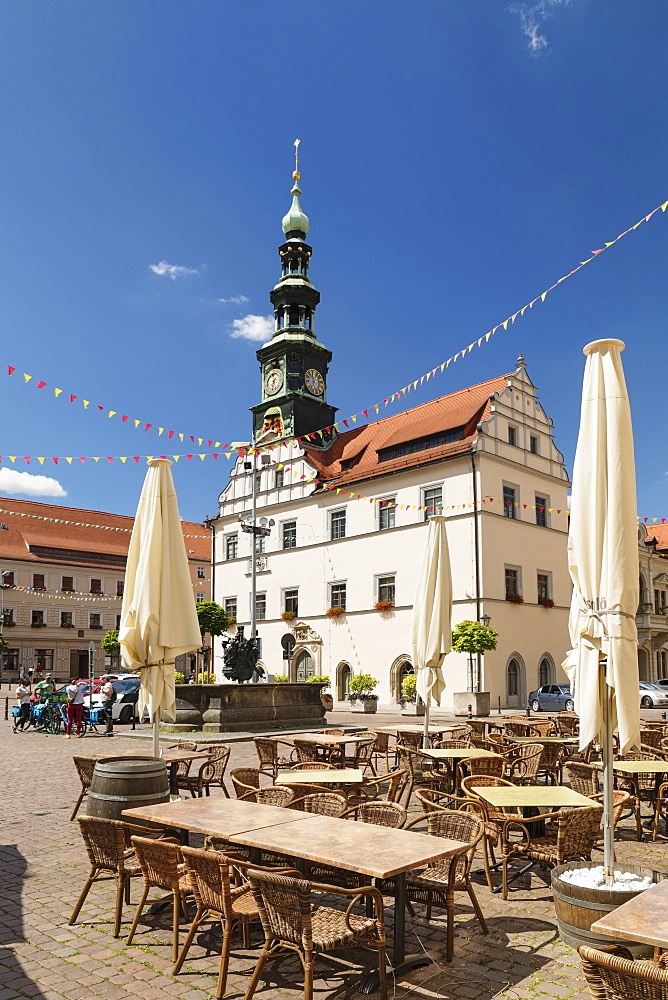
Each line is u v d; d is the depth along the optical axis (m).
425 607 13.69
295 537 45.91
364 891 4.93
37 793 12.77
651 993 3.36
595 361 5.98
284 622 45.59
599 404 5.90
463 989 5.08
